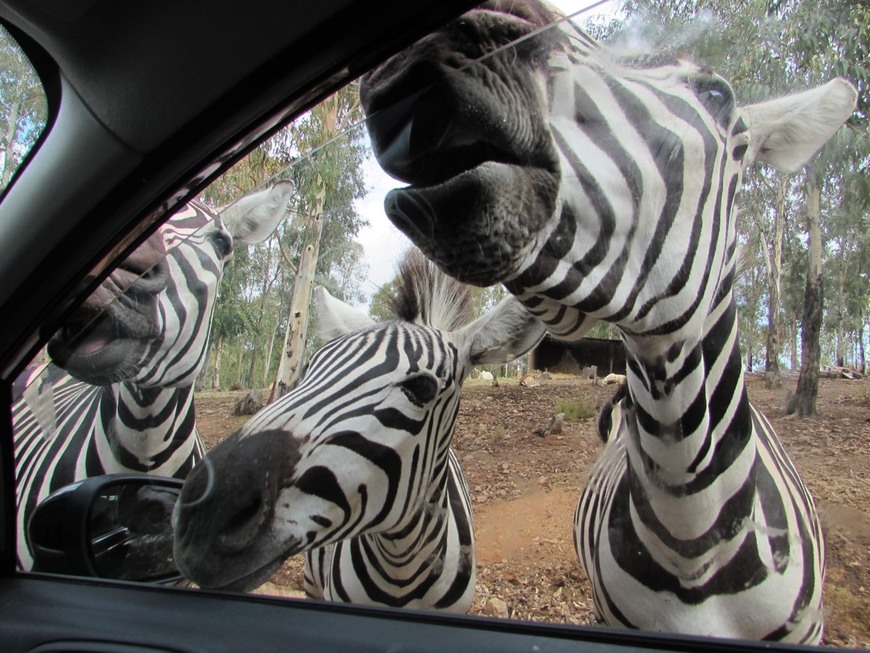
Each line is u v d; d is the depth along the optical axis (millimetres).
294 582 1469
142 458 1672
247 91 1150
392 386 1480
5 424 1468
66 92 1313
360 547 1584
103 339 1522
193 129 1229
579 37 947
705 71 1062
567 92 950
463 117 868
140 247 1446
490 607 1105
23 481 1611
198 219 1647
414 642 979
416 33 940
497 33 842
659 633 909
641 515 1201
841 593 985
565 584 1094
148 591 1255
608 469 1229
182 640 1096
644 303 1065
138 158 1283
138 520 1430
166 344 1517
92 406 1851
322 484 1391
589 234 984
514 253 922
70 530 1397
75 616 1220
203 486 1278
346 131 1021
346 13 965
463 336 1549
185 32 1106
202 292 1474
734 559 1106
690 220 1065
